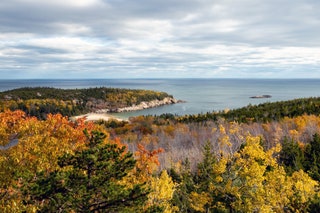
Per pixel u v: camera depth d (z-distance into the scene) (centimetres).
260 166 1294
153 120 8712
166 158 2948
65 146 1069
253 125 4853
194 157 2919
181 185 1820
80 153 838
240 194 1341
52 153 985
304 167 2733
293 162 2778
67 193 768
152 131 6250
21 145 1010
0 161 907
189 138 4712
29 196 793
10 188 873
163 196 1285
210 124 6156
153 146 4372
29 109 13000
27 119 1332
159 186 1304
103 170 841
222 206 1430
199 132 5094
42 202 803
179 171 2397
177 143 4541
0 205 777
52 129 1218
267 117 6119
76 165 841
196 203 1531
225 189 1402
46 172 906
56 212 750
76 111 16050
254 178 1289
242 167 1351
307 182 1341
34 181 779
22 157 943
